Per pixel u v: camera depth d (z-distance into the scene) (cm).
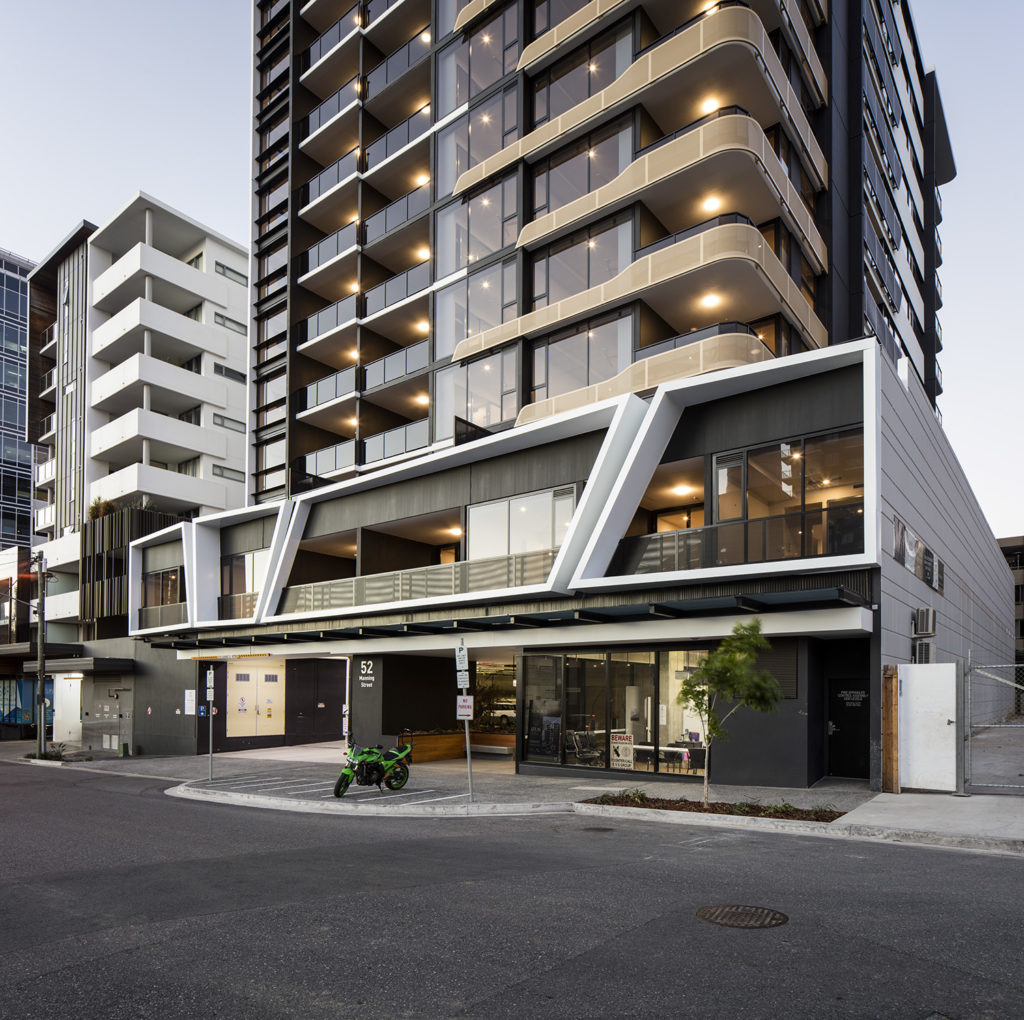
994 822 1095
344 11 3872
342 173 3506
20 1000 504
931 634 1823
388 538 2694
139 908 722
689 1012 464
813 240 2588
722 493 1752
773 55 2250
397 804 1471
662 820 1273
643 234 2277
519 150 2569
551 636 1964
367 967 548
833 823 1120
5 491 6850
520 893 741
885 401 1622
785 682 1600
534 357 2503
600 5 2384
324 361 3731
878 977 518
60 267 5447
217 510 4684
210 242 4931
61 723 4288
